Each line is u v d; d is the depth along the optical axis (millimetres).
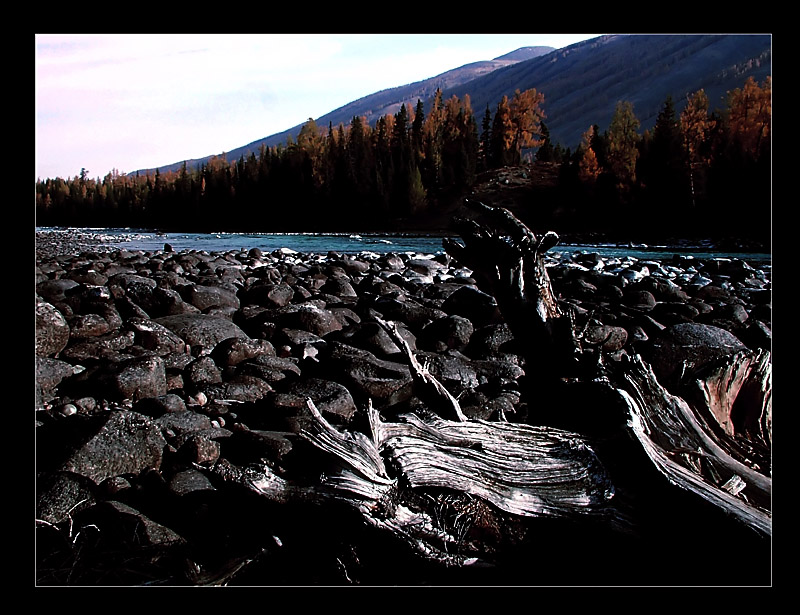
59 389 6551
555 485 3928
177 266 16141
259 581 3787
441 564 3719
